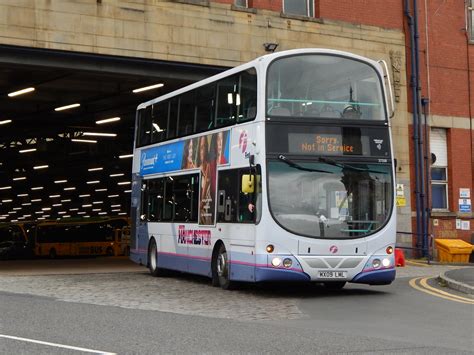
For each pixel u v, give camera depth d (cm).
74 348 877
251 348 881
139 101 3019
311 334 998
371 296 1497
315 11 2678
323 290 1620
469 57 3006
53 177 6259
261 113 1440
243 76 1544
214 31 2397
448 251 2648
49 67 2195
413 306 1332
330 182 1440
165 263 1936
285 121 1443
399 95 2795
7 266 3125
